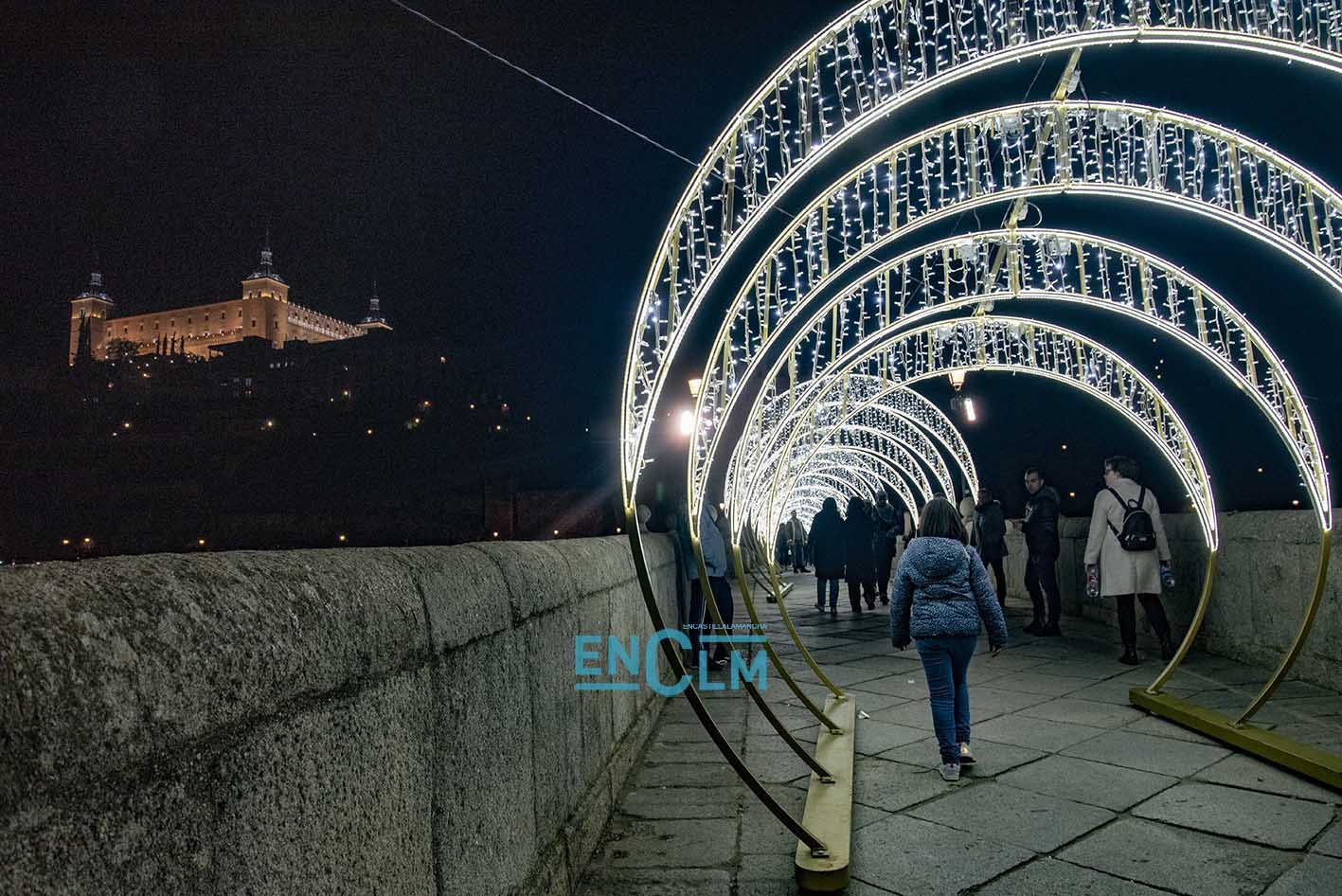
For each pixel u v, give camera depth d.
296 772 1.43
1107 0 3.85
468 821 2.28
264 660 1.35
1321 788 4.44
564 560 3.84
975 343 9.34
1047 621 11.59
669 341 3.81
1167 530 9.54
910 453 17.16
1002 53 3.88
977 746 5.42
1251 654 7.82
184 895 1.12
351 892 1.60
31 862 0.88
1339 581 6.49
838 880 3.28
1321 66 3.84
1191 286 6.48
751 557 19.09
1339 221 4.81
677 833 4.00
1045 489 10.57
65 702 0.95
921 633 4.91
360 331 168.75
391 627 1.85
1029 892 3.30
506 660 2.72
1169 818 4.04
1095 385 8.37
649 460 3.79
